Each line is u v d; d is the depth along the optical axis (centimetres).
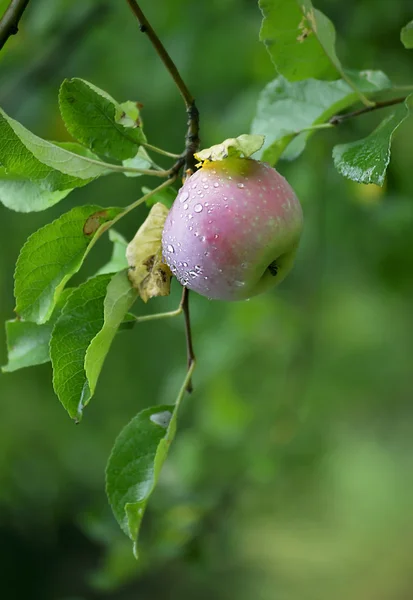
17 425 282
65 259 95
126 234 203
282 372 210
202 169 94
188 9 182
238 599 307
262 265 93
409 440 452
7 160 93
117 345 267
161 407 98
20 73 174
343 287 251
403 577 363
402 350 328
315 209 172
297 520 364
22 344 99
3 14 98
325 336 272
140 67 198
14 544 301
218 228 92
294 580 327
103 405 287
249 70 192
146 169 96
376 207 157
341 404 294
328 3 166
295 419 194
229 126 185
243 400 208
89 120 95
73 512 302
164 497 158
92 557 314
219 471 195
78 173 94
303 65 101
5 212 227
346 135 154
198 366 210
